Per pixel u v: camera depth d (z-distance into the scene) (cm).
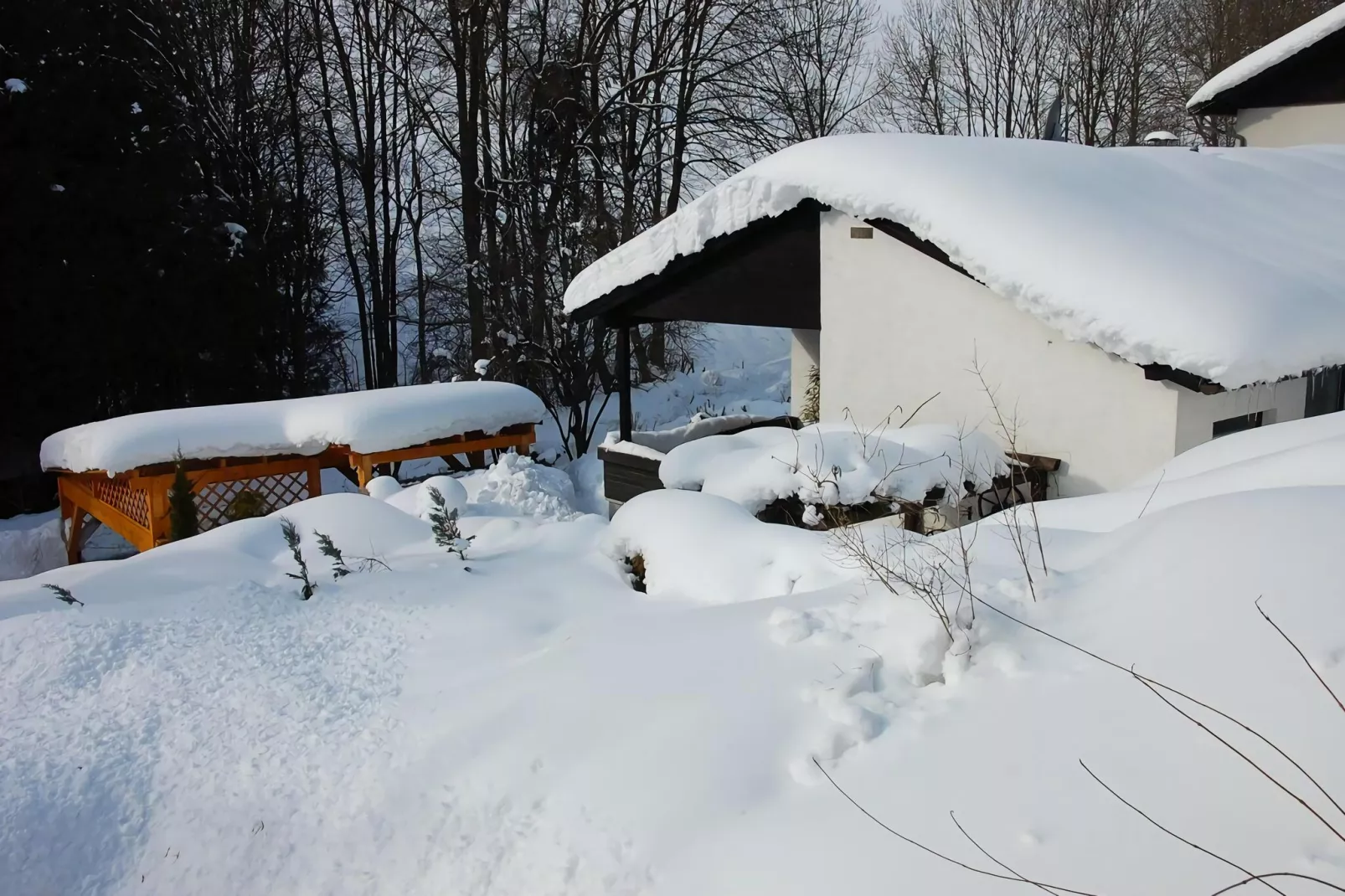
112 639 502
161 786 369
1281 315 588
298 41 2205
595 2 2116
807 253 860
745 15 2125
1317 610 264
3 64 1566
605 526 675
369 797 350
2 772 379
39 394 1581
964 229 696
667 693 361
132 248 1677
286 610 547
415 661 467
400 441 1193
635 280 945
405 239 2567
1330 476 398
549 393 1844
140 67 1880
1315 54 1393
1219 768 230
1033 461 693
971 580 373
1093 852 218
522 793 332
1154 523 361
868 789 271
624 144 2091
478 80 2130
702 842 276
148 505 1115
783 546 507
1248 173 973
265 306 1873
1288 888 191
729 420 1145
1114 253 643
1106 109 2933
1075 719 267
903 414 788
